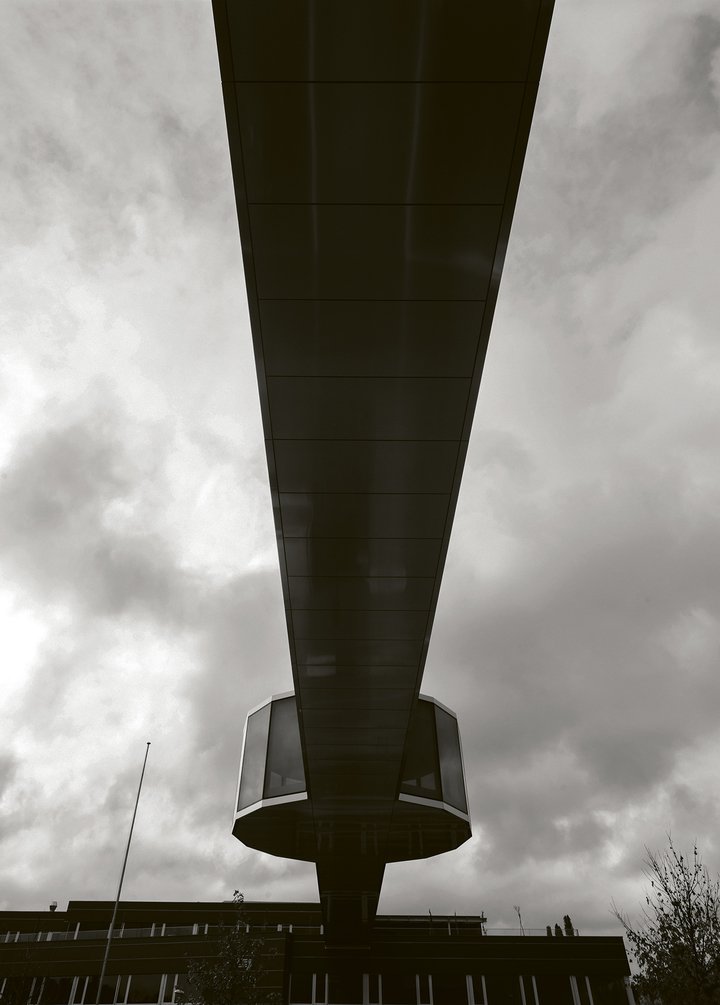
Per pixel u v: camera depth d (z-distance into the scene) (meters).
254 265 7.68
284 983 36.84
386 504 11.30
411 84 6.14
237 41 5.91
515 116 6.34
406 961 39.06
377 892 35.06
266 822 37.06
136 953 38.47
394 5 5.68
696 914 16.75
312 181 6.87
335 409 9.55
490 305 8.05
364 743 19.78
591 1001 38.03
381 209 7.10
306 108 6.34
